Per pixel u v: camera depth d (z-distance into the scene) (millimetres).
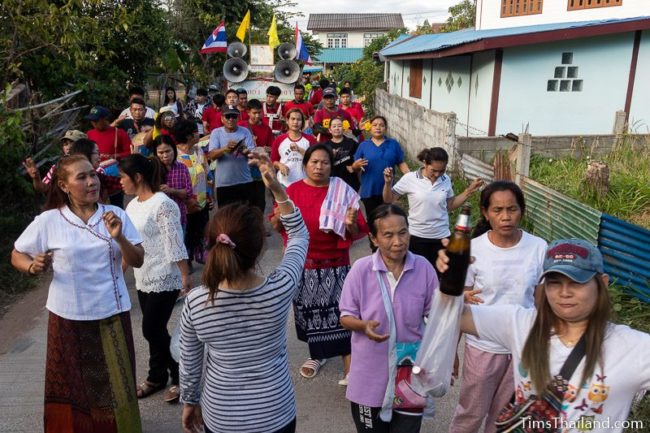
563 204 6496
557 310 1953
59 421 3283
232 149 7051
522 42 10539
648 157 9109
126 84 14625
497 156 8328
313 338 4375
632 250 5461
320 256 4293
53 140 9617
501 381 3076
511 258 3109
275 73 14469
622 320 5141
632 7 12109
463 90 13328
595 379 1919
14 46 8906
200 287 2518
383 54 19719
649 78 11406
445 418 4078
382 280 3004
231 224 2359
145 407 4199
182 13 20531
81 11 11102
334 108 9594
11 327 5586
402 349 2947
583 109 11555
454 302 2221
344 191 4332
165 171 5566
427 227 5453
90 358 3254
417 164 12438
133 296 6293
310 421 4051
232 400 2498
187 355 2598
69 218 3209
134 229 3428
